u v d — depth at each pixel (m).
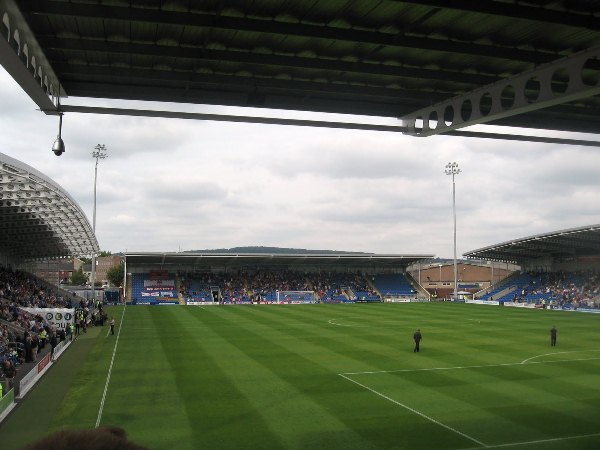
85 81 13.45
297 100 14.88
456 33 11.25
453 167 88.50
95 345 35.72
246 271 97.44
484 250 89.62
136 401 20.72
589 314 63.25
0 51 9.66
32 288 58.12
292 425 17.64
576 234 72.44
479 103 13.38
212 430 17.12
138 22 10.62
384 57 12.55
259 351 32.91
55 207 45.88
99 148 70.81
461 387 23.08
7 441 16.23
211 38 11.52
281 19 10.68
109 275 135.75
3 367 24.17
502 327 47.50
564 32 11.11
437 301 91.12
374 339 38.59
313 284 96.44
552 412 19.19
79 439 1.88
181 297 86.75
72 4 9.75
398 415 18.80
